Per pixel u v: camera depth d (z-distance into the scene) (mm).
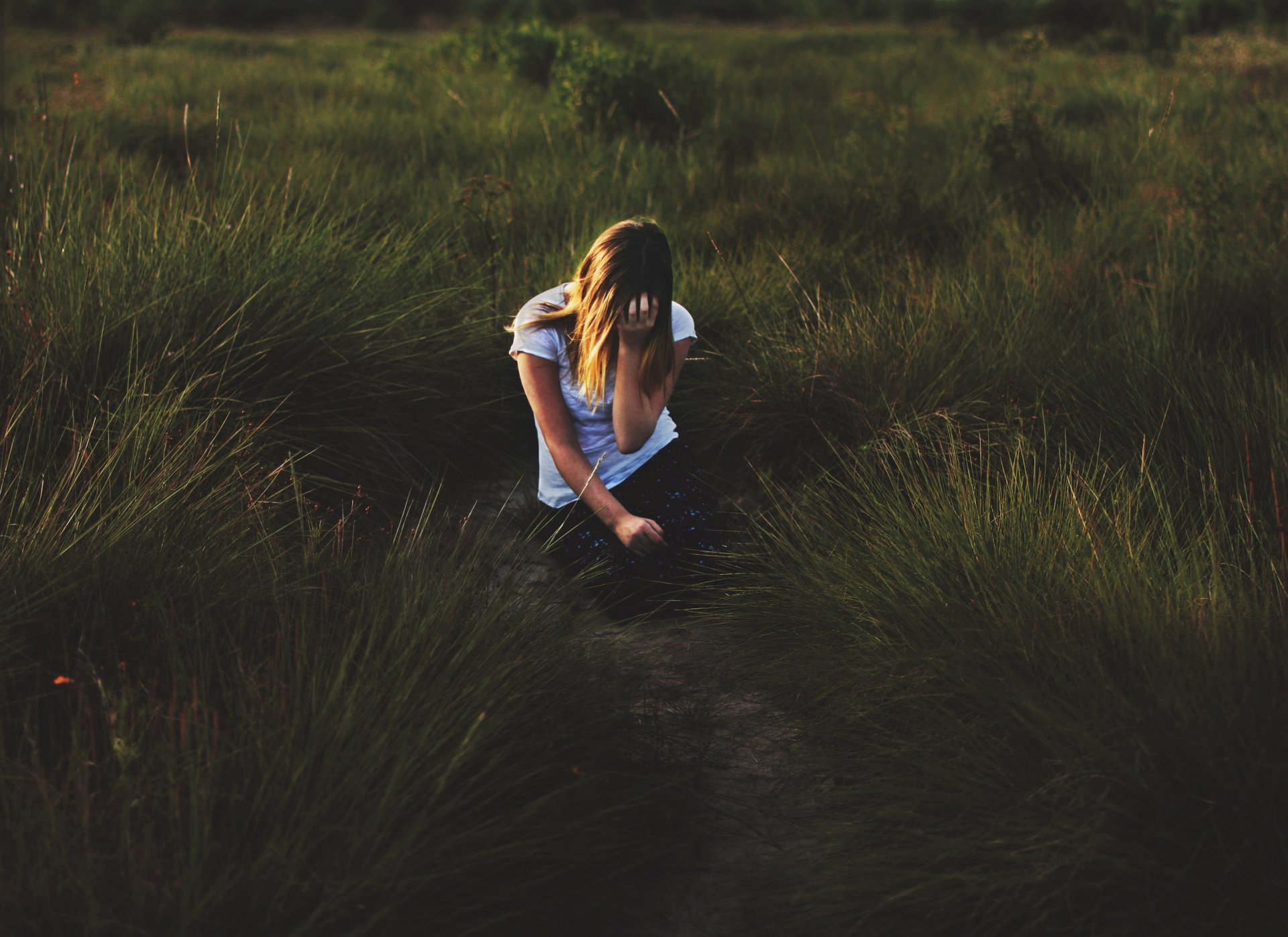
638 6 34938
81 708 1771
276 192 4695
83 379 2904
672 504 3035
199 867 1530
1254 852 1629
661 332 2865
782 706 2518
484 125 7664
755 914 1926
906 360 3533
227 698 1904
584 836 1948
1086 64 11445
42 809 1641
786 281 4398
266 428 3062
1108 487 2752
